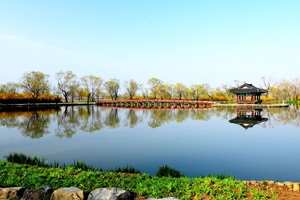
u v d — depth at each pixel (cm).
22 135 2464
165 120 3769
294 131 2638
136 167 1387
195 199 712
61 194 671
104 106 7506
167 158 1584
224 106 6475
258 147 1891
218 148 1869
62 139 2264
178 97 9525
